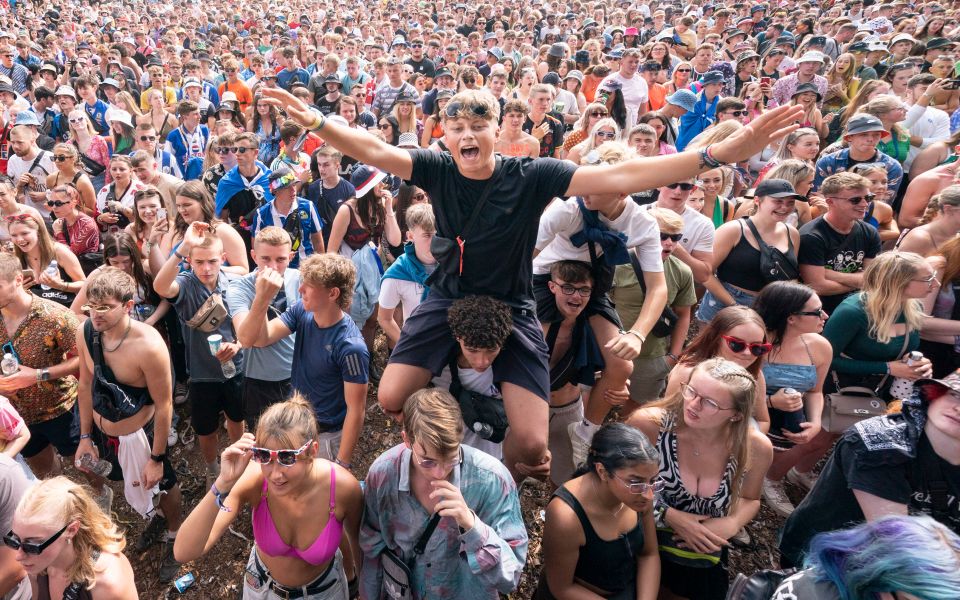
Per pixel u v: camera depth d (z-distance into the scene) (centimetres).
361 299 485
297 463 219
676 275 371
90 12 1914
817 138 546
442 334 244
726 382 239
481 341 218
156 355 313
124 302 303
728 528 260
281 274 370
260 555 251
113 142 747
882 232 525
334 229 475
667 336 376
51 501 218
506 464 300
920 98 669
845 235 424
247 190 511
